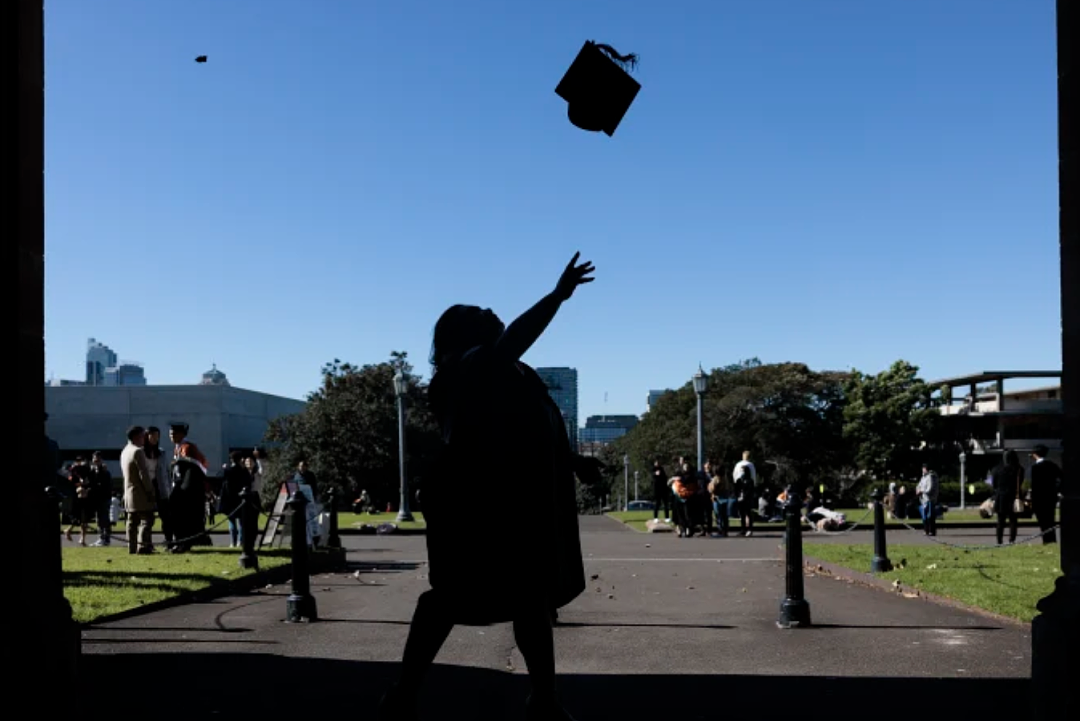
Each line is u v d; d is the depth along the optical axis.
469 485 4.42
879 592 11.91
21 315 4.75
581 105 4.77
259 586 12.76
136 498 15.92
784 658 7.46
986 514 33.69
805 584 13.02
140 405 69.88
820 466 80.19
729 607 10.57
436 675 6.74
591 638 8.48
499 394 4.49
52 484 7.36
